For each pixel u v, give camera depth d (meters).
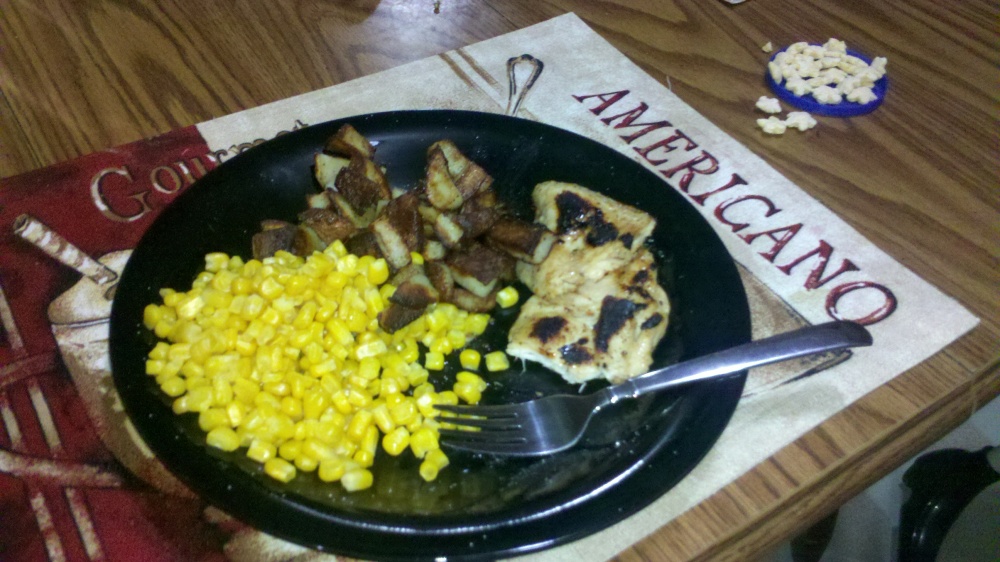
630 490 0.32
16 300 0.40
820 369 0.38
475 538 0.31
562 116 0.50
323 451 0.35
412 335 0.41
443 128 0.46
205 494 0.32
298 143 0.44
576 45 0.55
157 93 0.50
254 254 0.41
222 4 0.56
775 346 0.35
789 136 0.50
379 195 0.42
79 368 0.38
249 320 0.39
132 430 0.36
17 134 0.47
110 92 0.50
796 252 0.43
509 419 0.36
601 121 0.50
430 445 0.36
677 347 0.38
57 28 0.53
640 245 0.41
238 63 0.52
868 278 0.42
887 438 0.36
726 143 0.49
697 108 0.51
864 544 0.59
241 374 0.37
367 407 0.38
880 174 0.47
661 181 0.43
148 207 0.44
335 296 0.41
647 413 0.36
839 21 0.58
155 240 0.39
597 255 0.41
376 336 0.40
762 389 0.38
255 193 0.43
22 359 0.38
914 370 0.38
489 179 0.43
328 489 0.34
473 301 0.41
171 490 0.34
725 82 0.53
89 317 0.40
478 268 0.41
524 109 0.51
